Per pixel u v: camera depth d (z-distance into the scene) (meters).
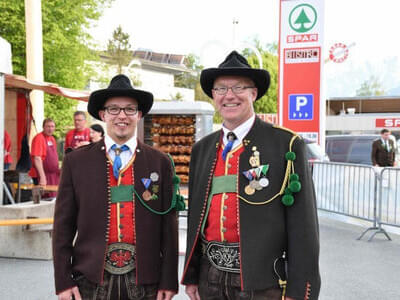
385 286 4.86
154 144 7.30
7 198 7.38
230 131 2.60
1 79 6.02
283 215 2.46
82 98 9.23
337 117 27.19
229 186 2.52
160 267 2.70
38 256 5.71
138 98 2.69
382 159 11.70
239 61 2.59
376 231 7.08
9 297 4.44
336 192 8.23
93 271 2.53
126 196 2.63
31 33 11.81
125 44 35.84
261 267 2.39
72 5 17.17
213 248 2.53
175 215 2.76
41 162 7.74
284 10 8.02
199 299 2.69
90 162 2.66
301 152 2.49
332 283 4.94
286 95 8.12
